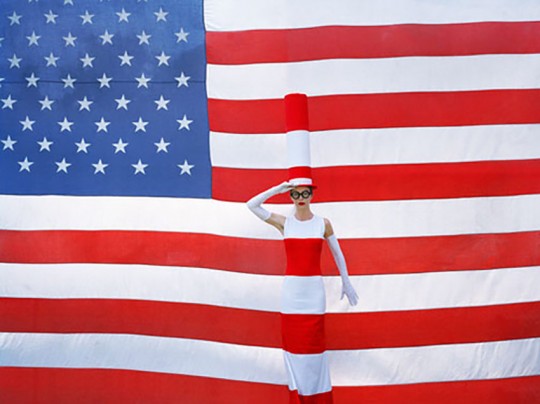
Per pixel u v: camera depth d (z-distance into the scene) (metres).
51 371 4.24
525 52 4.38
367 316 4.21
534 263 4.27
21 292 4.28
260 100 4.38
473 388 4.19
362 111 4.34
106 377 4.23
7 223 4.32
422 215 4.29
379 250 4.26
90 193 4.37
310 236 3.60
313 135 4.34
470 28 4.39
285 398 4.11
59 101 4.43
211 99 4.41
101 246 4.31
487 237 4.28
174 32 4.45
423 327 4.21
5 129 4.41
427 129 4.33
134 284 4.29
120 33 4.45
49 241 4.31
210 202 4.35
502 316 4.23
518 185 4.31
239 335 4.20
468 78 4.36
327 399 3.63
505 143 4.32
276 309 4.20
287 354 3.62
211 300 4.25
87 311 4.28
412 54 4.37
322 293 3.61
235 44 4.43
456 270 4.25
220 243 4.29
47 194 4.36
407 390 4.16
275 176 4.32
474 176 4.31
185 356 4.22
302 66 4.38
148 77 4.44
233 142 4.37
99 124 4.42
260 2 4.44
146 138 4.41
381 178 4.30
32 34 4.45
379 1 4.43
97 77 4.44
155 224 4.33
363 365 4.18
